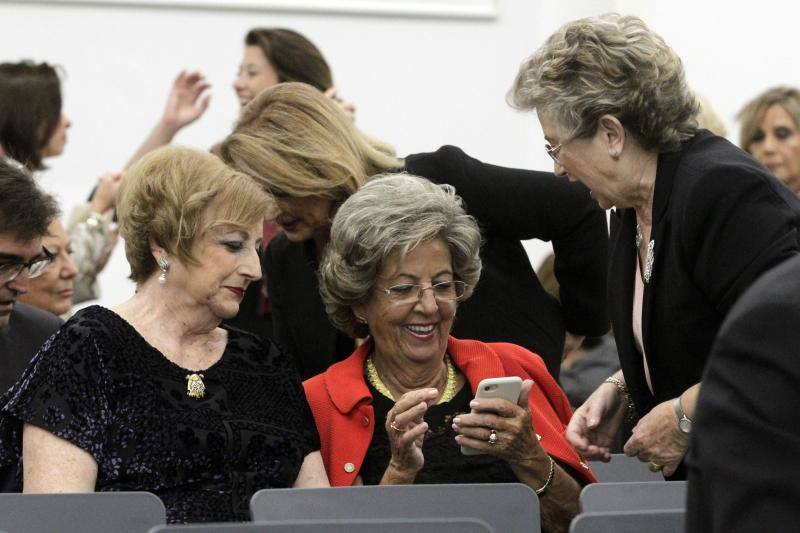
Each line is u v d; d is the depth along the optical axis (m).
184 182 4.20
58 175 9.76
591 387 6.54
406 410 4.20
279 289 5.32
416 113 10.33
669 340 4.24
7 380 4.99
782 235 3.92
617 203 4.34
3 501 3.60
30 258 4.49
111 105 9.84
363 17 10.22
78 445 3.97
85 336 4.10
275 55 7.39
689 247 4.06
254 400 4.34
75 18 9.77
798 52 10.51
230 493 4.15
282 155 4.85
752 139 7.92
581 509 3.96
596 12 10.47
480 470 4.49
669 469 4.23
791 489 2.32
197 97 8.16
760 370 2.39
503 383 4.23
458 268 4.54
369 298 4.55
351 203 4.52
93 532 3.63
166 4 9.88
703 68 10.57
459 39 10.37
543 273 6.50
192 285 4.23
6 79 6.89
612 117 4.15
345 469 4.46
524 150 10.47
